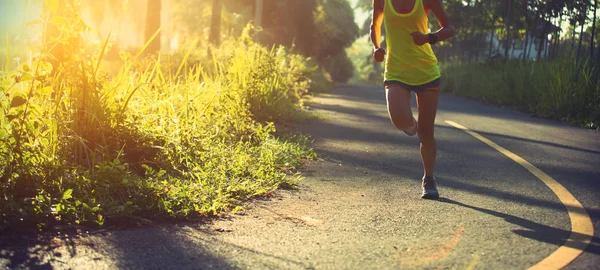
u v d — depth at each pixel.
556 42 21.55
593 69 14.61
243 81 11.15
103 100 5.94
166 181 5.19
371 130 11.00
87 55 5.92
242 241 4.05
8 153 4.72
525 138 10.16
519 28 25.67
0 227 4.05
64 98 5.62
